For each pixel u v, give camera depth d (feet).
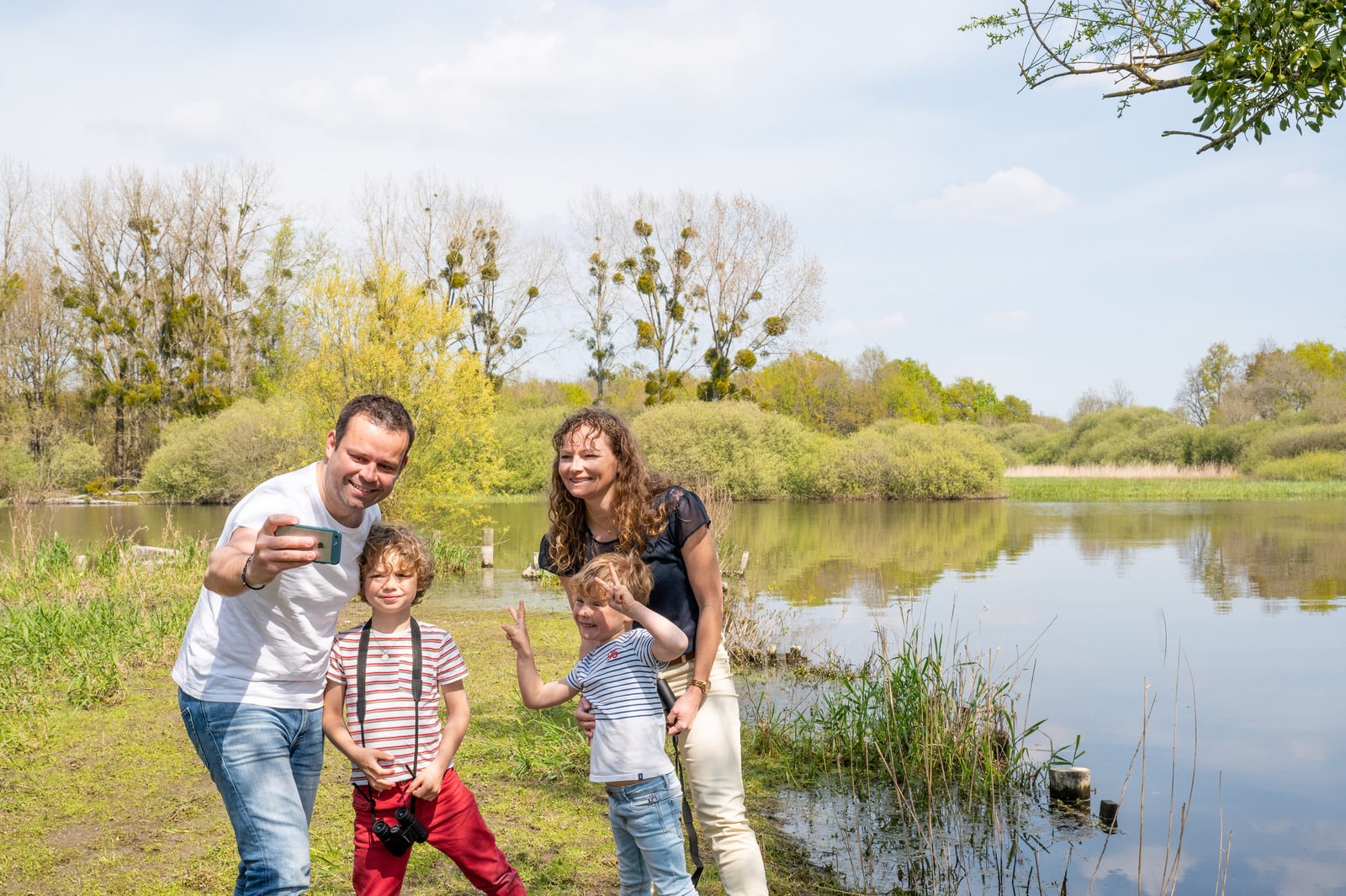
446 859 13.00
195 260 134.82
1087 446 189.16
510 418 120.26
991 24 18.99
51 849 13.29
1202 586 41.70
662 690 9.66
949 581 43.16
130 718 19.72
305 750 9.04
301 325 51.70
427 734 9.58
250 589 8.02
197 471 104.37
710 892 12.28
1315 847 14.37
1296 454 149.18
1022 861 13.82
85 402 132.98
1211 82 15.05
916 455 114.01
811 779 17.37
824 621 32.73
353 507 8.82
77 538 60.95
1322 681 24.64
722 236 131.75
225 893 11.91
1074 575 44.88
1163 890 12.87
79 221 132.57
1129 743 19.53
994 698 19.43
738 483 111.75
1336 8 13.76
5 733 18.39
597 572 9.62
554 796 15.56
